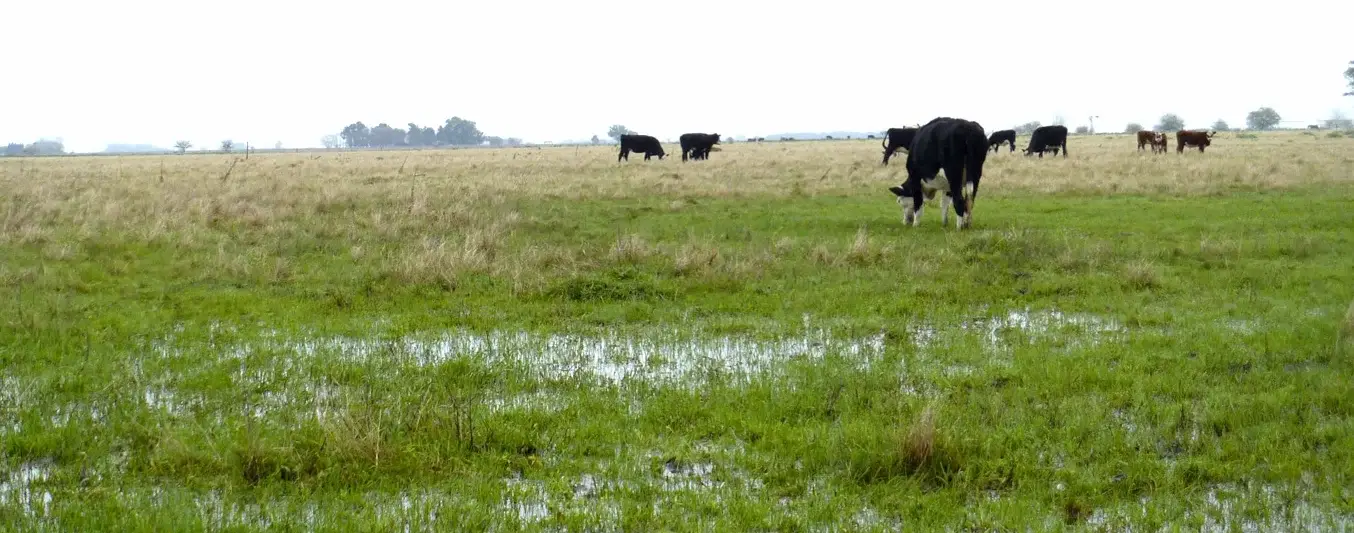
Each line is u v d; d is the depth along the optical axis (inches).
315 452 229.0
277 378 304.8
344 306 410.9
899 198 655.8
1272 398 264.2
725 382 296.0
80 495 212.5
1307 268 468.8
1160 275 448.5
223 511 206.1
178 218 667.4
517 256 504.7
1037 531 195.9
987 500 210.2
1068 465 226.7
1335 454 227.8
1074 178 994.1
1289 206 725.3
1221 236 574.2
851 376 295.4
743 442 247.1
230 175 1322.6
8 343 341.1
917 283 444.8
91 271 475.8
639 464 232.4
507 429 248.8
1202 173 1029.2
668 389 286.5
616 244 522.6
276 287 450.6
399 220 654.5
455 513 202.4
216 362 323.0
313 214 722.8
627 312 395.5
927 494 213.3
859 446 234.5
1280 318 366.9
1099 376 290.8
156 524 195.2
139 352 335.0
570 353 337.1
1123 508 206.7
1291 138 2888.8
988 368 304.2
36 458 237.3
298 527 196.1
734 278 452.8
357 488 215.9
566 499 213.2
